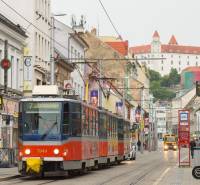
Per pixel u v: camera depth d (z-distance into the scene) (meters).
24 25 63.47
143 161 66.69
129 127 63.78
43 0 68.31
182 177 35.81
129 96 136.00
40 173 34.44
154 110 192.50
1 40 52.09
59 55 72.44
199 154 34.12
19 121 33.91
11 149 45.00
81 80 89.31
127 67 131.50
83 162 36.69
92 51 117.75
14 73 56.34
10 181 31.55
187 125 49.28
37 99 34.03
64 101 33.97
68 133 33.81
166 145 138.75
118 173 40.47
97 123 42.34
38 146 33.34
